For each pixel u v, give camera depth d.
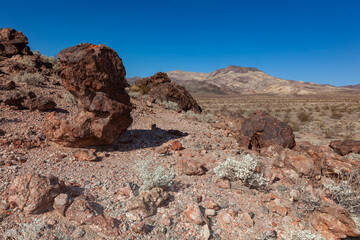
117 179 5.21
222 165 5.95
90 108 6.43
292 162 6.41
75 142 6.53
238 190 5.38
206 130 12.39
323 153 6.79
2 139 6.23
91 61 6.35
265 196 5.12
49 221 3.61
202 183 5.60
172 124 12.88
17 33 18.66
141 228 3.72
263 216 4.59
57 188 4.03
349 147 8.73
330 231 4.22
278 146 8.34
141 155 7.06
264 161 7.66
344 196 5.09
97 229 3.60
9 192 3.94
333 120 26.09
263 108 46.19
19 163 5.19
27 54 18.58
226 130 12.11
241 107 49.78
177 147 7.91
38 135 7.14
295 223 4.41
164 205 4.48
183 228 3.95
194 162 6.30
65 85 6.35
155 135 9.45
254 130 9.23
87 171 5.41
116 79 7.21
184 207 4.48
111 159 6.42
